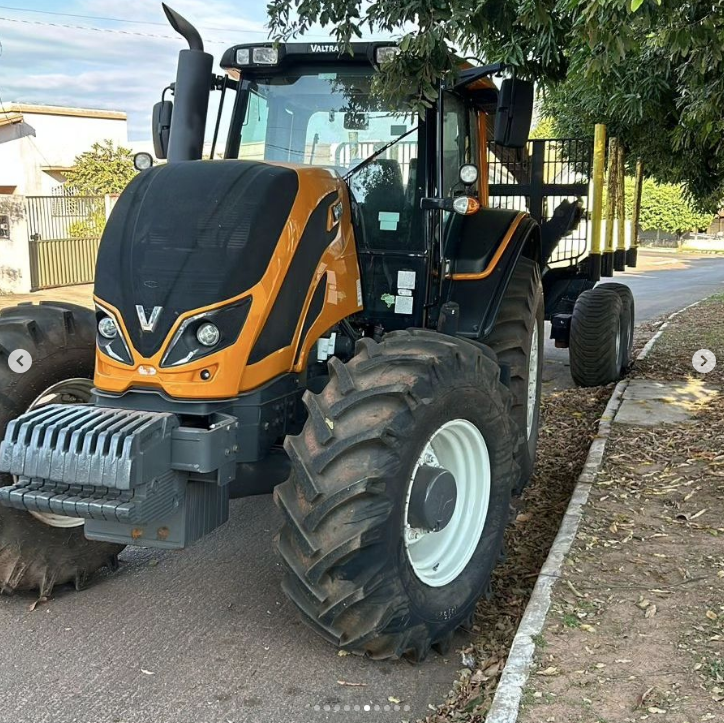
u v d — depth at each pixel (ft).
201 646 12.14
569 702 9.79
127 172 79.77
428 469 11.48
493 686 11.00
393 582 10.87
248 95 16.30
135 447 10.18
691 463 18.28
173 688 11.07
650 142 34.37
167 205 11.81
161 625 12.75
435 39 14.14
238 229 11.48
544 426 24.27
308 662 11.78
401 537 10.95
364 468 10.55
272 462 12.07
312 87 15.96
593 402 26.76
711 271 106.22
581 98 34.17
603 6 13.56
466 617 12.31
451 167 16.94
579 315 28.02
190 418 11.23
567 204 28.84
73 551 13.58
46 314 13.46
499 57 19.92
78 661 11.68
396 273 15.33
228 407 11.39
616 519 15.31
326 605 10.74
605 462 18.60
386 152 15.44
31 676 11.27
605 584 12.76
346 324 13.98
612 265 30.94
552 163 28.50
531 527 16.69
